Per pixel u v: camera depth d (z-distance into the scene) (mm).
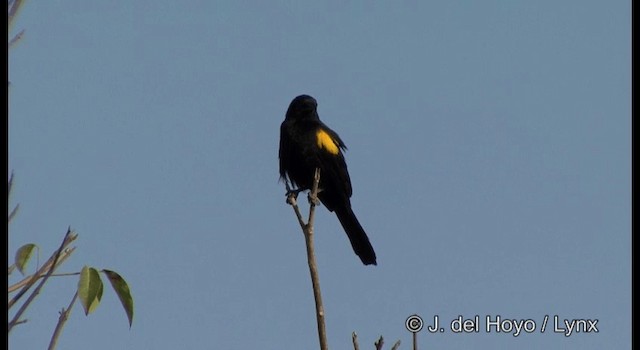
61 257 6391
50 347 6457
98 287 7121
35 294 6027
